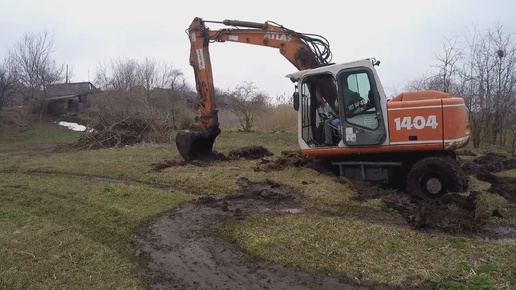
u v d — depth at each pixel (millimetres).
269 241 4777
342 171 7398
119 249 4883
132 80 31031
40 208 6543
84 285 3945
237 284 3980
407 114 6566
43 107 29562
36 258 4520
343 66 6949
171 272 4258
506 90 13461
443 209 5543
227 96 22922
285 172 8039
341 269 4125
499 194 6480
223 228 5293
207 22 9531
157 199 6715
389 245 4594
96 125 15406
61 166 10148
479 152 11961
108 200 6758
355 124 6898
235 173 8172
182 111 21562
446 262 4188
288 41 8727
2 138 19797
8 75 27172
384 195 6438
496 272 3953
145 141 14641
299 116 7535
